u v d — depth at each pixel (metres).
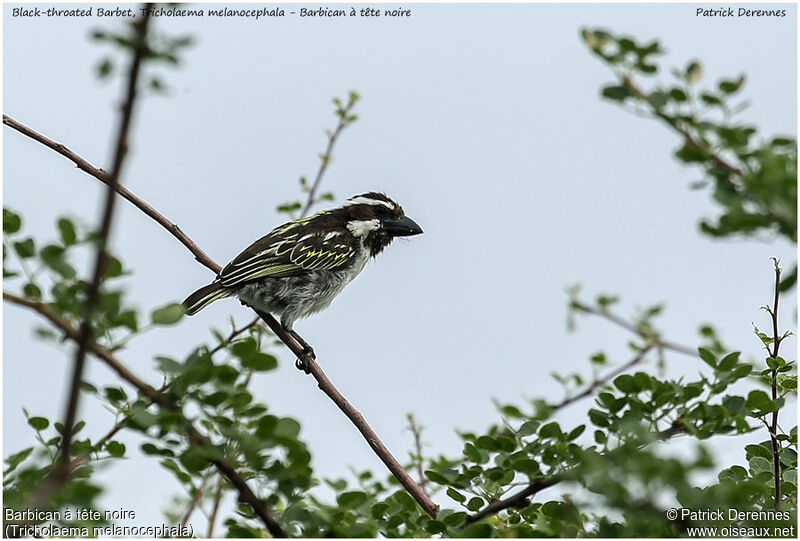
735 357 9.03
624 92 7.47
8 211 7.60
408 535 9.51
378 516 9.50
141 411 7.84
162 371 7.85
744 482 8.85
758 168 7.23
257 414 8.20
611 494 7.90
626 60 7.50
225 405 8.05
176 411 7.98
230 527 8.73
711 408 8.79
